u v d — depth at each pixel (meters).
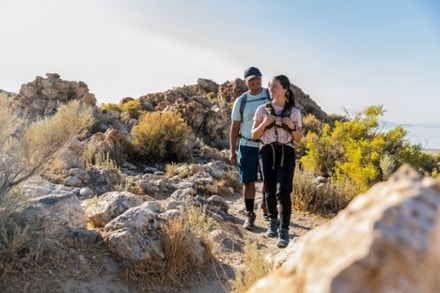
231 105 24.81
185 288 3.49
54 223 3.39
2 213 3.07
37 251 3.03
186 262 3.71
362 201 0.73
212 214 5.95
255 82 5.45
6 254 2.91
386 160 7.37
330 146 9.01
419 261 0.60
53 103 20.64
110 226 3.73
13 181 3.38
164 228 3.84
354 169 7.43
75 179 6.21
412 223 0.63
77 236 3.48
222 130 19.30
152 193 6.77
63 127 3.68
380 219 0.63
